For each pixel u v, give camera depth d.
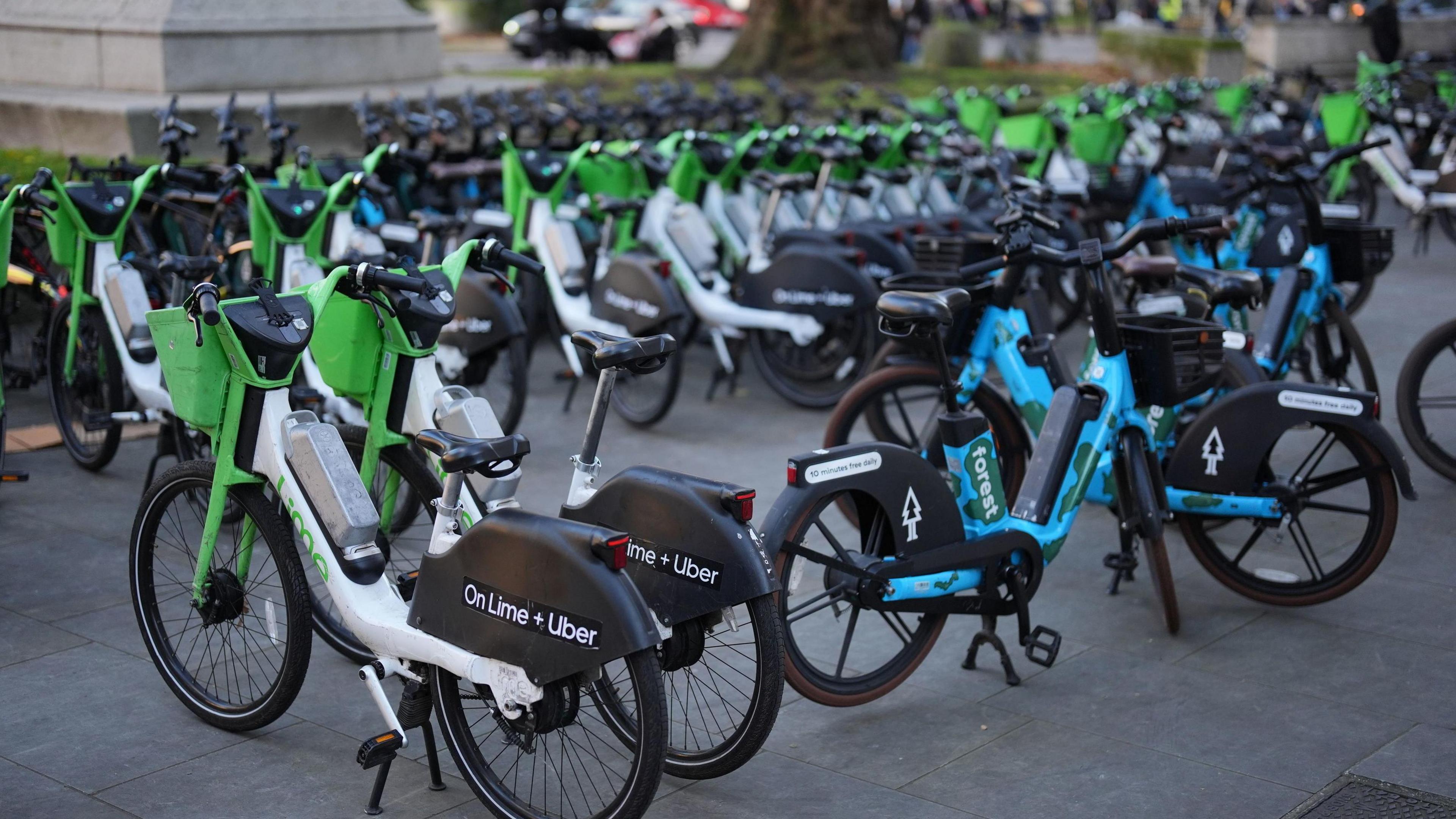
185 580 4.33
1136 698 3.67
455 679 3.04
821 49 16.58
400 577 3.40
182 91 9.60
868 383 4.70
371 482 3.66
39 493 5.26
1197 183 8.45
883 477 3.39
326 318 3.59
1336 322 5.83
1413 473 5.55
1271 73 14.90
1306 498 4.19
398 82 10.93
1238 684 3.76
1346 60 20.36
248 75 9.88
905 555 3.45
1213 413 4.16
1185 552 4.83
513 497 3.47
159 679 3.74
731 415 6.59
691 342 7.31
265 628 3.98
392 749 2.99
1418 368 5.35
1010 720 3.55
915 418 6.44
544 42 26.67
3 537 4.79
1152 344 3.92
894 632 3.94
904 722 3.54
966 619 4.21
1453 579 4.51
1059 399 3.92
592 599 2.64
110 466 5.61
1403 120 11.34
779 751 3.38
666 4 32.84
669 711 3.39
